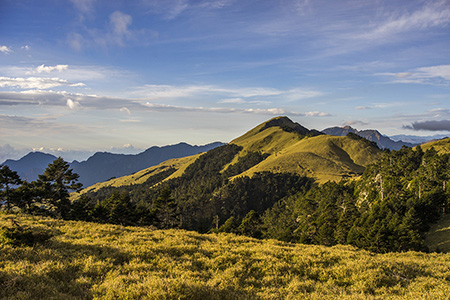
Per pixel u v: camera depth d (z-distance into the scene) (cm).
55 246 1204
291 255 1493
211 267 1172
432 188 7181
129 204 6438
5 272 812
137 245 1381
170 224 6881
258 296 877
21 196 4659
